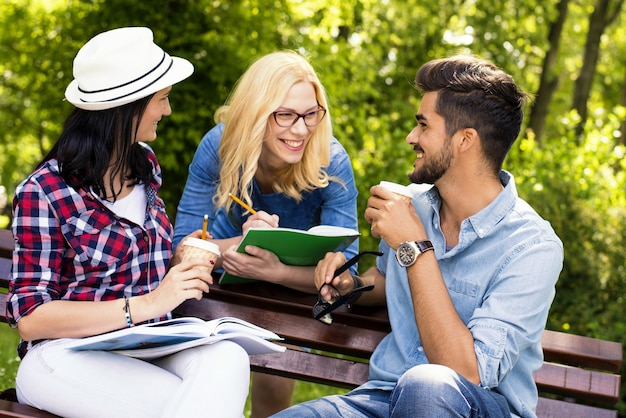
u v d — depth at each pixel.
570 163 8.84
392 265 3.70
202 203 4.40
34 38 14.55
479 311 3.39
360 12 17.58
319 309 3.80
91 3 14.07
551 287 3.42
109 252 3.43
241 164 4.23
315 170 4.25
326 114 4.22
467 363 3.24
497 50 19.16
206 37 13.05
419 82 3.57
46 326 3.29
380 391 3.52
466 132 3.47
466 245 3.50
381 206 3.54
